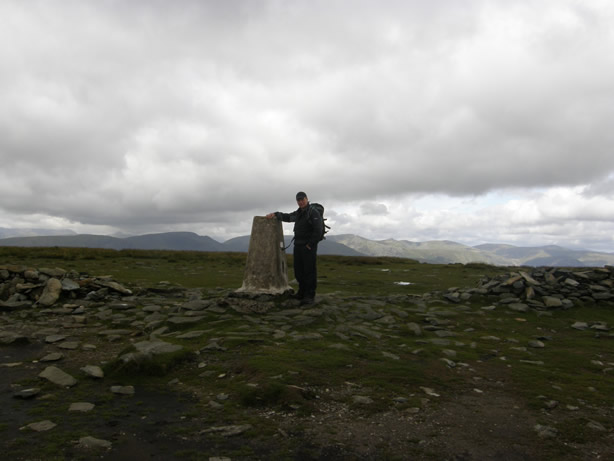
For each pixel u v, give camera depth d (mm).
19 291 9828
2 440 3273
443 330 8594
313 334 7500
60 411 3941
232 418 3918
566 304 11000
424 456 3285
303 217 10180
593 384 5266
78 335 7191
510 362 6359
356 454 3283
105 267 19375
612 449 3480
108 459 3057
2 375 4984
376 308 10477
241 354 6109
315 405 4285
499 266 29078
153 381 4965
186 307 9211
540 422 4027
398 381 5152
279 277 10266
